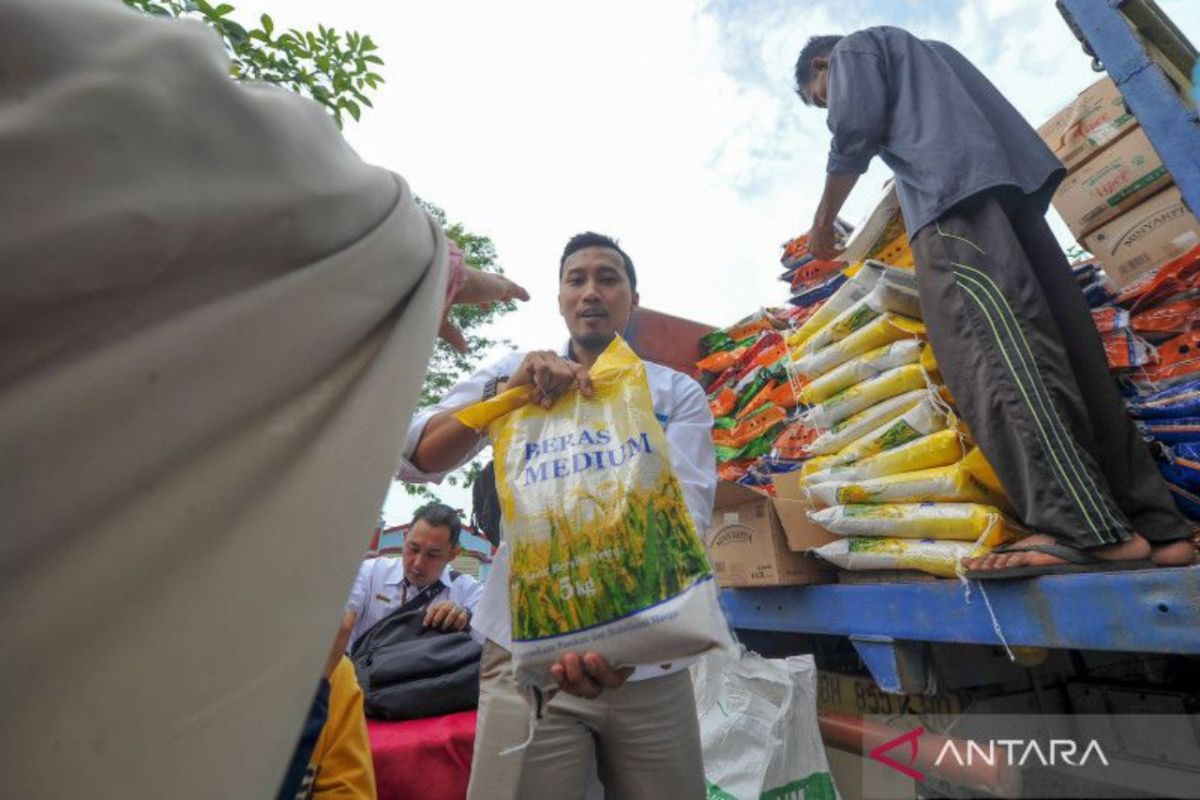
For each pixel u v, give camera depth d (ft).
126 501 1.50
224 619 1.56
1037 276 6.07
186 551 1.56
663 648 3.04
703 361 11.17
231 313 1.69
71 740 1.36
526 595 3.40
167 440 1.56
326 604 1.69
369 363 2.08
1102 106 7.64
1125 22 5.30
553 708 4.28
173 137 1.50
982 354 5.24
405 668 7.38
